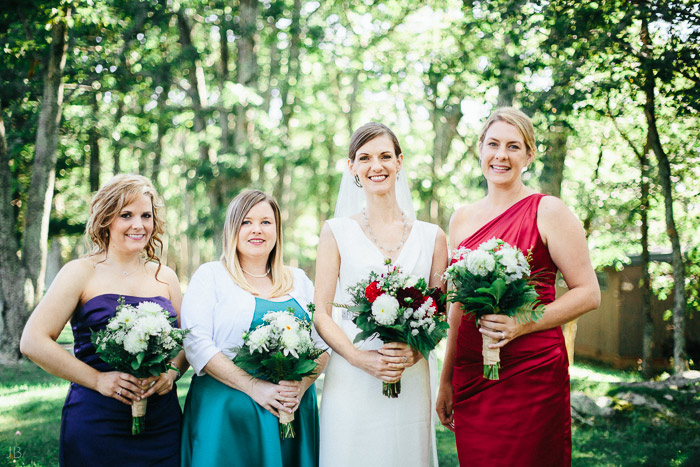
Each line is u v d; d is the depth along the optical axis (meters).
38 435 6.43
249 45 15.80
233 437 3.02
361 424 3.16
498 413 2.94
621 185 11.41
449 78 15.06
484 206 3.27
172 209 30.33
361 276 3.25
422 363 3.30
